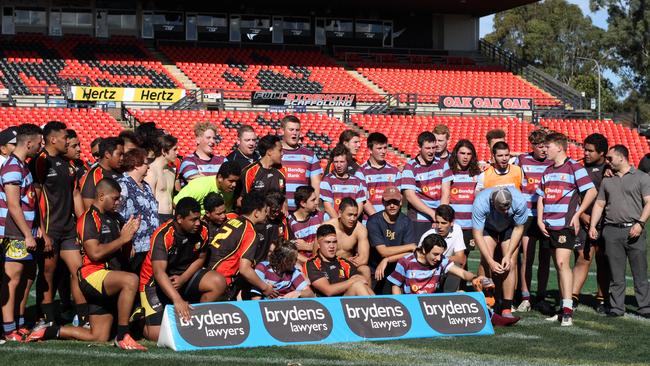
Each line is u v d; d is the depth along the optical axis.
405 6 37.31
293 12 37.75
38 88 30.64
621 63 62.91
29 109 27.53
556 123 31.69
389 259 8.79
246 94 32.56
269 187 8.94
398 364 6.64
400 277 8.54
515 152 29.30
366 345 7.41
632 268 9.23
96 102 28.81
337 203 9.63
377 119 30.38
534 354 7.15
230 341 7.20
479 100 30.64
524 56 65.44
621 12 61.66
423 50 38.84
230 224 7.95
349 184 9.67
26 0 34.94
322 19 38.09
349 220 8.69
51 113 27.58
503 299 8.85
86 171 9.10
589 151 9.85
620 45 61.53
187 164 9.26
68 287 9.04
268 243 8.33
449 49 39.41
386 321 7.82
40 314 8.39
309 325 7.54
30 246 7.52
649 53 60.69
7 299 7.57
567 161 9.16
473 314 8.18
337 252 8.89
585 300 10.39
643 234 9.16
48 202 8.09
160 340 7.18
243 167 9.34
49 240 7.93
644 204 9.10
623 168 9.15
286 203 8.85
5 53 33.03
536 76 36.91
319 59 37.00
